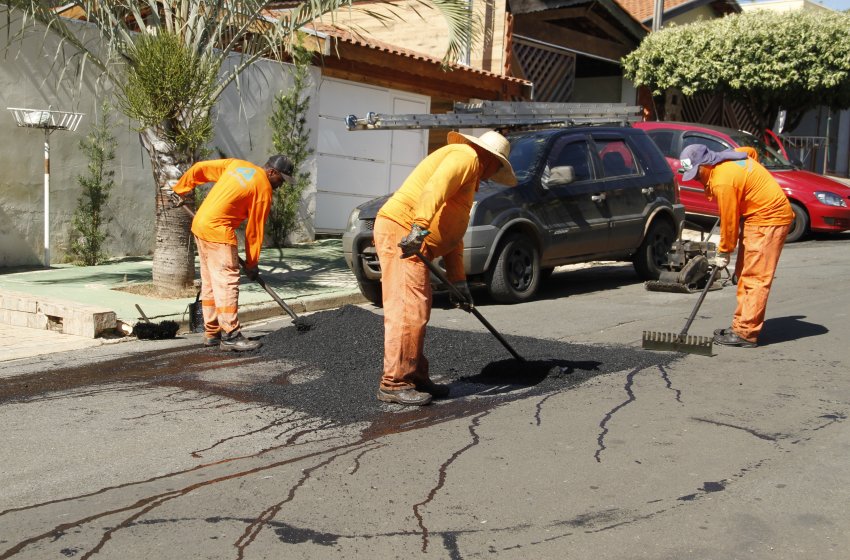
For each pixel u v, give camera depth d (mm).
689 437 5059
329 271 11516
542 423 5332
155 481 4414
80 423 5387
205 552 3615
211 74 9211
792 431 5164
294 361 6945
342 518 3947
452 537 3758
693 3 23781
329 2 9445
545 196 9836
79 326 8023
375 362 6805
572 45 20656
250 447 4941
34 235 11195
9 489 4316
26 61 10812
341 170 15242
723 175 7094
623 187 10641
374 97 15656
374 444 4965
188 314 8500
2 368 6816
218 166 7500
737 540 3736
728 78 19453
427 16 18078
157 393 6066
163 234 9469
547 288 10844
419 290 5598
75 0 9070
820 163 29609
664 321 8539
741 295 7336
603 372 6527
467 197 5590
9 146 10805
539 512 4016
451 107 17562
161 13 10211
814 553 3627
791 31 18938
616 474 4480
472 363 6801
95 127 11547
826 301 9375
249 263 7531
